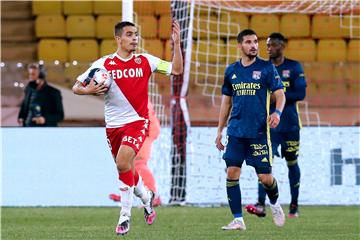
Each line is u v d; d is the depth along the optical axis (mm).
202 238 26094
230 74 28844
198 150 45906
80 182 46281
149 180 37250
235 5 51031
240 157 28766
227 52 56062
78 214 39406
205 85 55094
